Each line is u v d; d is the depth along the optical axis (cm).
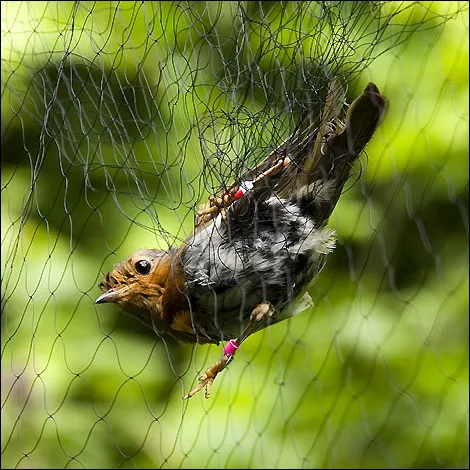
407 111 425
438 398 427
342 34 400
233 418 423
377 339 427
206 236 398
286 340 426
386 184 427
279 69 400
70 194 418
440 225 429
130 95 407
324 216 398
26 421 424
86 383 418
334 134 397
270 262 397
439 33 422
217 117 400
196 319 399
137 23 411
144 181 406
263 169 398
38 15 418
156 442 424
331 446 424
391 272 425
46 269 421
